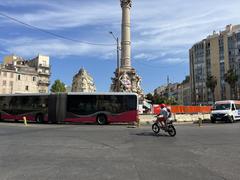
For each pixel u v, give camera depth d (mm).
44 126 28344
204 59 115562
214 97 110250
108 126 28781
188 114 42875
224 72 106938
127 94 31500
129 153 11945
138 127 27469
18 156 11242
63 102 32625
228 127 27234
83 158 10836
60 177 7953
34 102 34062
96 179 7730
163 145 14344
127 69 47750
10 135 19125
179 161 10219
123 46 48281
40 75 111812
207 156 11203
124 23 48500
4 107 35469
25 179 7730
